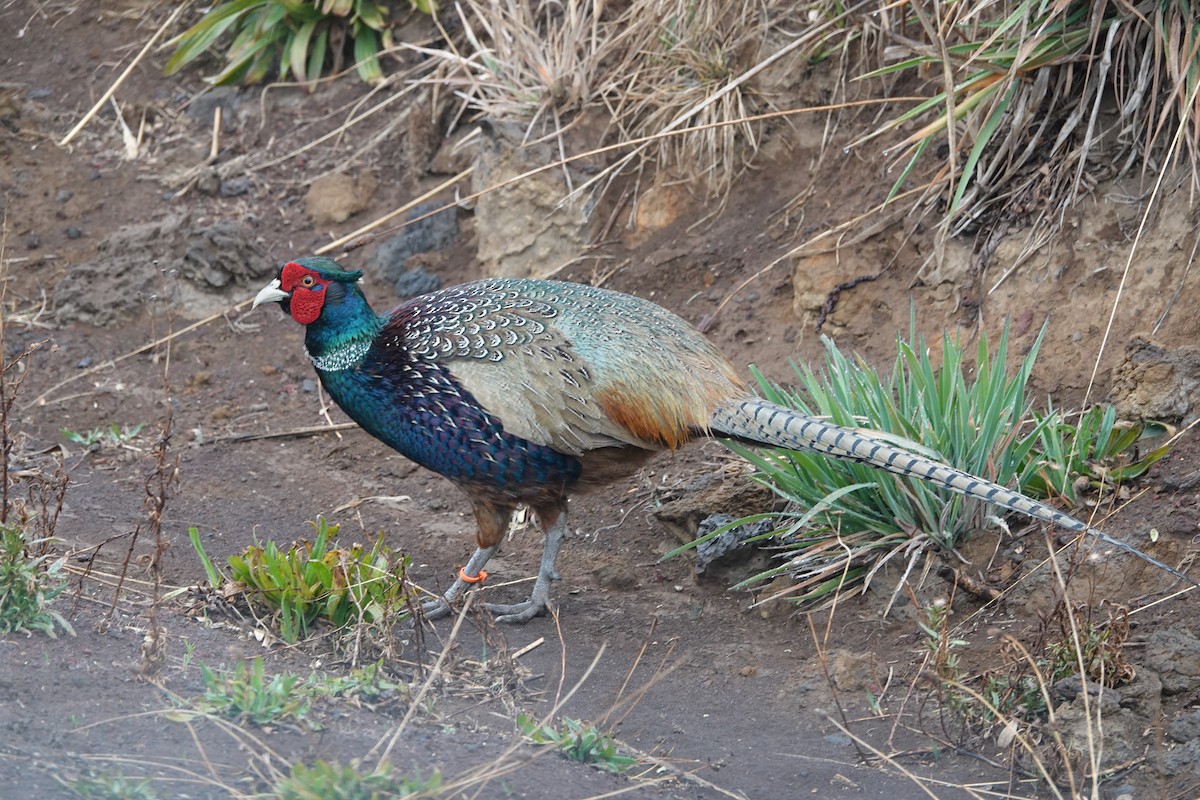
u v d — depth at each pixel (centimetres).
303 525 955
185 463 1043
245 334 1219
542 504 832
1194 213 937
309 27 1432
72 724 559
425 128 1332
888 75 1147
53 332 1207
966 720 679
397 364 806
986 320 1004
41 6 1527
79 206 1329
